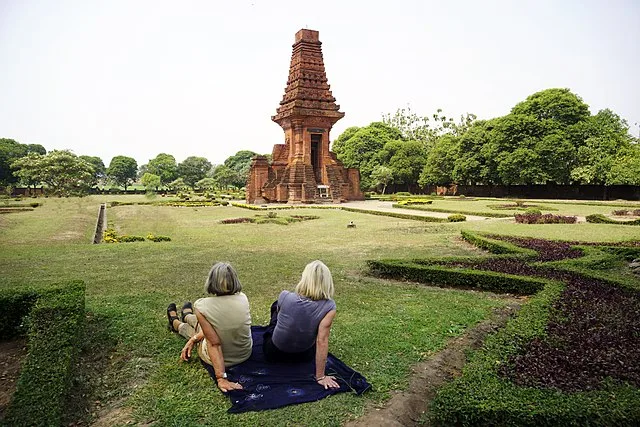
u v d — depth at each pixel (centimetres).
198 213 3081
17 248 1388
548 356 462
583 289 752
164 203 4378
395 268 939
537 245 1274
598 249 1138
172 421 378
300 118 4469
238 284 459
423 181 5916
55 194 5072
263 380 436
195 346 533
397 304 736
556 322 572
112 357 517
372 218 2512
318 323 438
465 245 1412
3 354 538
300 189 4362
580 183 4525
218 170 9394
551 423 336
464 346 554
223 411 392
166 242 1559
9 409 337
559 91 4622
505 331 532
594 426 334
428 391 440
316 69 4588
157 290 828
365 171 6372
